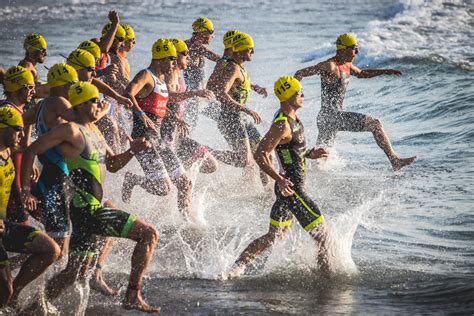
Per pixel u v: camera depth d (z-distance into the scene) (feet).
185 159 96.07
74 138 57.11
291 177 67.92
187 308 60.03
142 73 85.15
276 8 308.60
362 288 64.13
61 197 58.18
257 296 62.75
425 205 87.51
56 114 62.18
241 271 68.44
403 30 218.79
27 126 66.03
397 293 62.44
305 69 105.70
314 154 69.92
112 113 96.27
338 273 67.46
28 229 56.59
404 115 135.44
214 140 121.70
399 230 79.36
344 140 124.77
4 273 56.75
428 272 67.00
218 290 64.54
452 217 82.43
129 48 102.12
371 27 227.40
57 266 63.00
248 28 250.16
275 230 68.80
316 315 57.98
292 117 67.72
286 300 61.72
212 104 109.29
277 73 175.01
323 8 307.58
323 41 219.61
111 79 96.27
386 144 103.19
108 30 97.45
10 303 57.93
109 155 62.39
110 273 68.90
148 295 63.26
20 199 62.59
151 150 86.33
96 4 326.85
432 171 101.81
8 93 65.82
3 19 274.77
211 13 292.20
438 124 126.52
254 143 101.45
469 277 65.10
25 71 65.67
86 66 72.74
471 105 134.10
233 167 110.11
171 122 91.86
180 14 288.71
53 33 238.48
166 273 69.51
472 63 169.07
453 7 261.85
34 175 64.39
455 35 209.26
